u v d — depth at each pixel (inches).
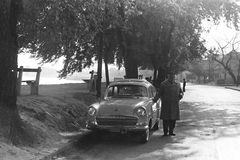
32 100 394.9
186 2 600.7
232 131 380.8
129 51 789.9
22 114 325.1
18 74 439.5
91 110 316.2
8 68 259.4
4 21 255.4
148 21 634.2
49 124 332.5
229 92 1312.7
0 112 251.1
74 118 402.0
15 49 266.4
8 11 256.8
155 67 851.4
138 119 304.5
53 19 323.6
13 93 263.7
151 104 342.0
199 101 840.3
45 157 242.4
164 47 786.8
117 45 978.1
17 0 265.7
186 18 620.4
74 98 503.5
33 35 343.9
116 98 355.3
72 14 326.3
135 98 352.8
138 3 497.4
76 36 377.1
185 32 765.3
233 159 255.4
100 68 556.4
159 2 514.3
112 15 433.4
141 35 712.4
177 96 352.2
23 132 266.1
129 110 307.0
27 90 571.5
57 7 299.7
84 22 339.9
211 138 339.6
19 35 352.8
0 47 256.1
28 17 315.0
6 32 257.8
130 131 305.9
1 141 237.6
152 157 264.1
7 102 259.0
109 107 313.1
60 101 435.2
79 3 322.7
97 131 328.8
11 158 219.8
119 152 283.3
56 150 264.4
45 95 466.9
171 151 284.0
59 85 906.7
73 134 339.3
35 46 693.9
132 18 613.6
